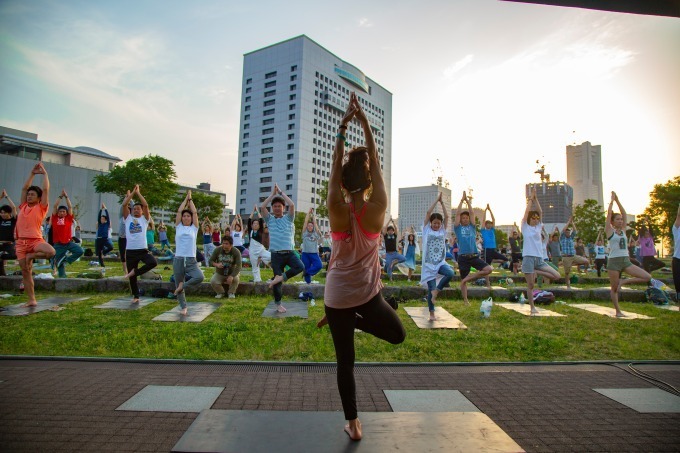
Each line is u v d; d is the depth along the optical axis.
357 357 4.90
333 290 2.64
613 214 7.72
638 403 3.63
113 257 17.19
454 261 20.41
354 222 2.60
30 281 7.09
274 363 4.55
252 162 107.56
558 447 2.80
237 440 2.64
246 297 8.88
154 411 3.25
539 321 6.96
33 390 3.62
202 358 4.70
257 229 10.27
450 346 5.38
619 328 6.52
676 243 7.92
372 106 124.50
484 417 3.09
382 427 2.88
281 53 104.56
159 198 53.19
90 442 2.71
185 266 6.97
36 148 80.81
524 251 7.83
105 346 5.02
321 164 106.00
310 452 2.50
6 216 9.21
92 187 72.56
